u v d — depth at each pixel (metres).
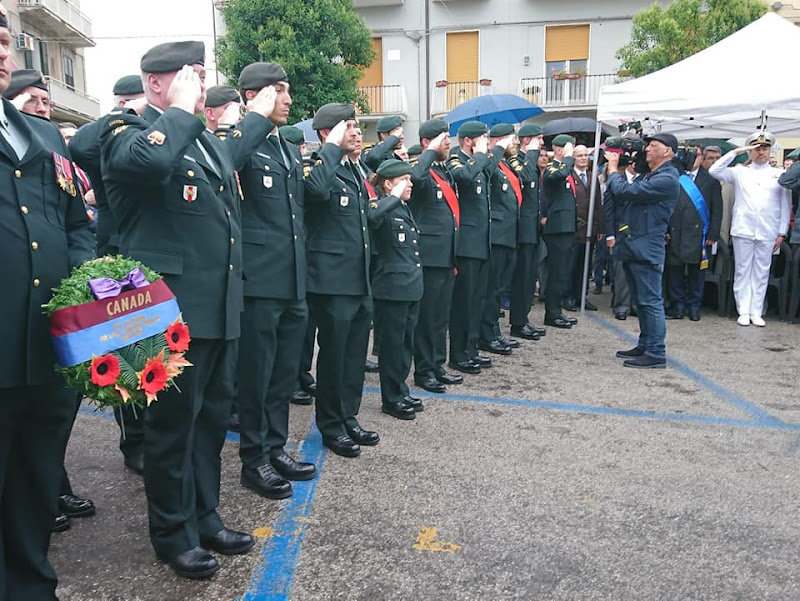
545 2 18.17
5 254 1.76
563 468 3.34
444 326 4.70
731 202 7.30
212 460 2.57
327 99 15.23
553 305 6.82
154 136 2.11
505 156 5.68
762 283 6.89
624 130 7.07
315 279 3.36
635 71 15.96
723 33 15.12
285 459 3.21
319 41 15.33
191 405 2.34
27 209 1.82
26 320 1.80
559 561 2.49
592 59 18.27
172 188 2.30
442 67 18.97
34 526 2.02
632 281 5.47
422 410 4.22
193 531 2.43
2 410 1.82
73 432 3.88
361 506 2.92
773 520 2.83
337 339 3.42
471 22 18.61
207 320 2.36
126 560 2.49
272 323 3.02
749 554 2.56
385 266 3.88
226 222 2.44
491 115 10.62
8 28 1.75
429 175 4.39
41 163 1.90
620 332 6.59
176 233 2.32
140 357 1.94
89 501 2.86
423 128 4.50
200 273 2.36
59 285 1.89
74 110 20.23
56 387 1.95
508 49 18.56
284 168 3.07
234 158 2.66
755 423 4.02
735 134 8.91
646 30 15.79
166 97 2.31
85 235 2.11
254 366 3.00
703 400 4.46
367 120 19.20
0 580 1.92
